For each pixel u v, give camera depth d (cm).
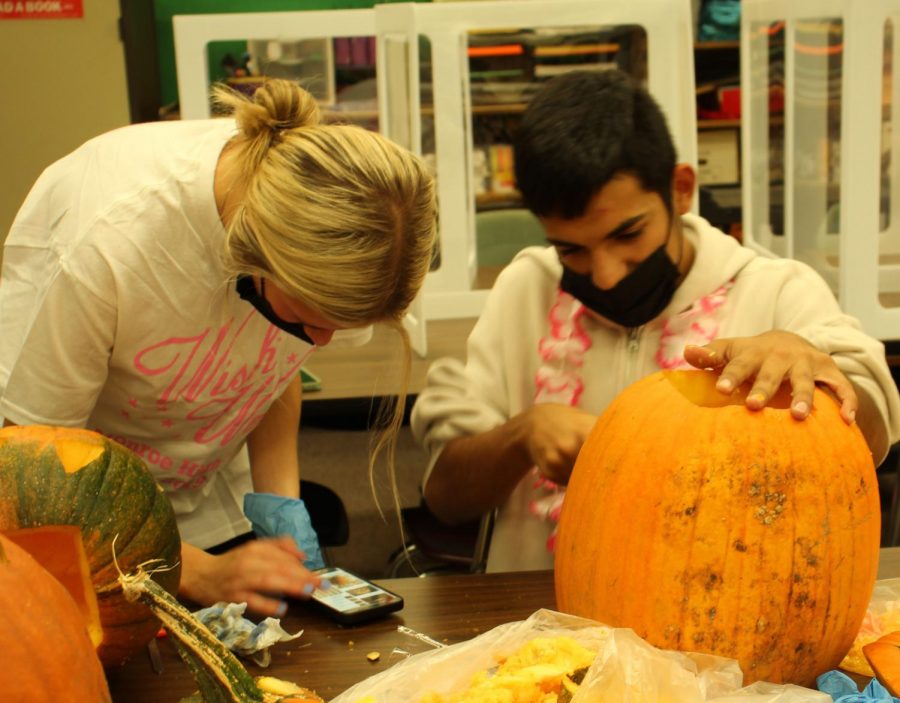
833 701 78
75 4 315
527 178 119
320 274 98
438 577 113
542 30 279
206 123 126
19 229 123
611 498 85
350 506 337
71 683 63
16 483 82
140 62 347
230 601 103
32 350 115
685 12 237
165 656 95
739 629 80
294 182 98
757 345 91
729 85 357
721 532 80
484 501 141
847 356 121
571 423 120
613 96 119
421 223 104
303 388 217
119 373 125
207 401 132
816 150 228
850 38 194
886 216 236
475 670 78
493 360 147
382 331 259
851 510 82
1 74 319
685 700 70
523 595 107
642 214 119
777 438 81
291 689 76
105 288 113
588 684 70
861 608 84
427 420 147
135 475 87
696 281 136
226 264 111
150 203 112
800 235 239
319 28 248
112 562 83
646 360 136
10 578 64
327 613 102
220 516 158
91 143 124
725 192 339
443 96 262
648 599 81
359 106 315
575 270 127
